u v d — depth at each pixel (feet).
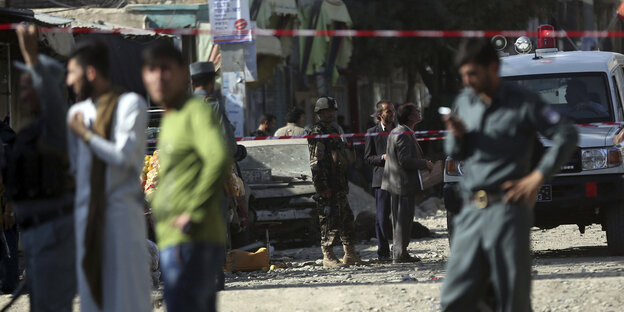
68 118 40.83
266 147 120.57
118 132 39.11
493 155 37.86
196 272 35.86
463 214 38.78
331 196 88.28
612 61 91.15
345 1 198.08
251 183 112.27
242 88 142.20
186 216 35.53
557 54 95.30
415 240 115.03
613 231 80.69
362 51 201.57
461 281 38.60
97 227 39.04
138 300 39.65
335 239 88.38
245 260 84.07
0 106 113.91
